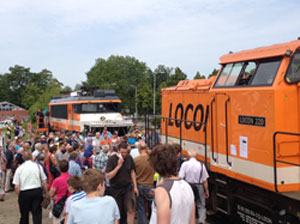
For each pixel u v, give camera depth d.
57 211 6.92
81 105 24.28
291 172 5.70
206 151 7.86
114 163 6.86
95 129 21.33
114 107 25.03
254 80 6.29
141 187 7.09
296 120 5.78
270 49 6.14
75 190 5.34
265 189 6.24
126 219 7.13
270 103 5.76
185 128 9.27
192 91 8.94
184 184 3.31
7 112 102.38
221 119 7.24
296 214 5.55
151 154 3.39
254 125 6.14
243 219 6.87
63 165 7.00
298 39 6.03
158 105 53.25
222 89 7.20
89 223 3.83
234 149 6.76
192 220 3.37
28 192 7.18
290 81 5.75
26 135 40.50
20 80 115.62
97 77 84.38
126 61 90.06
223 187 7.54
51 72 116.44
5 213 9.58
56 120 31.94
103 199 3.99
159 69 106.00
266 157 5.83
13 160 12.45
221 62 7.42
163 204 3.10
